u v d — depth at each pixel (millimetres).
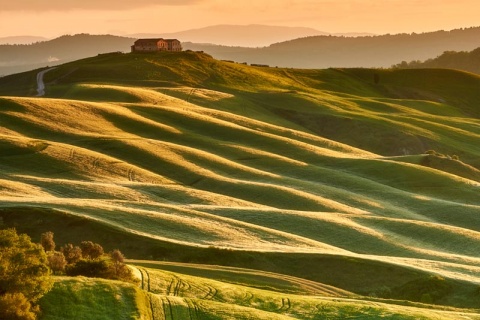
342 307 164000
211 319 143625
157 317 140250
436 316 161125
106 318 134125
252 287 194500
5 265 130500
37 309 131500
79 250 184125
